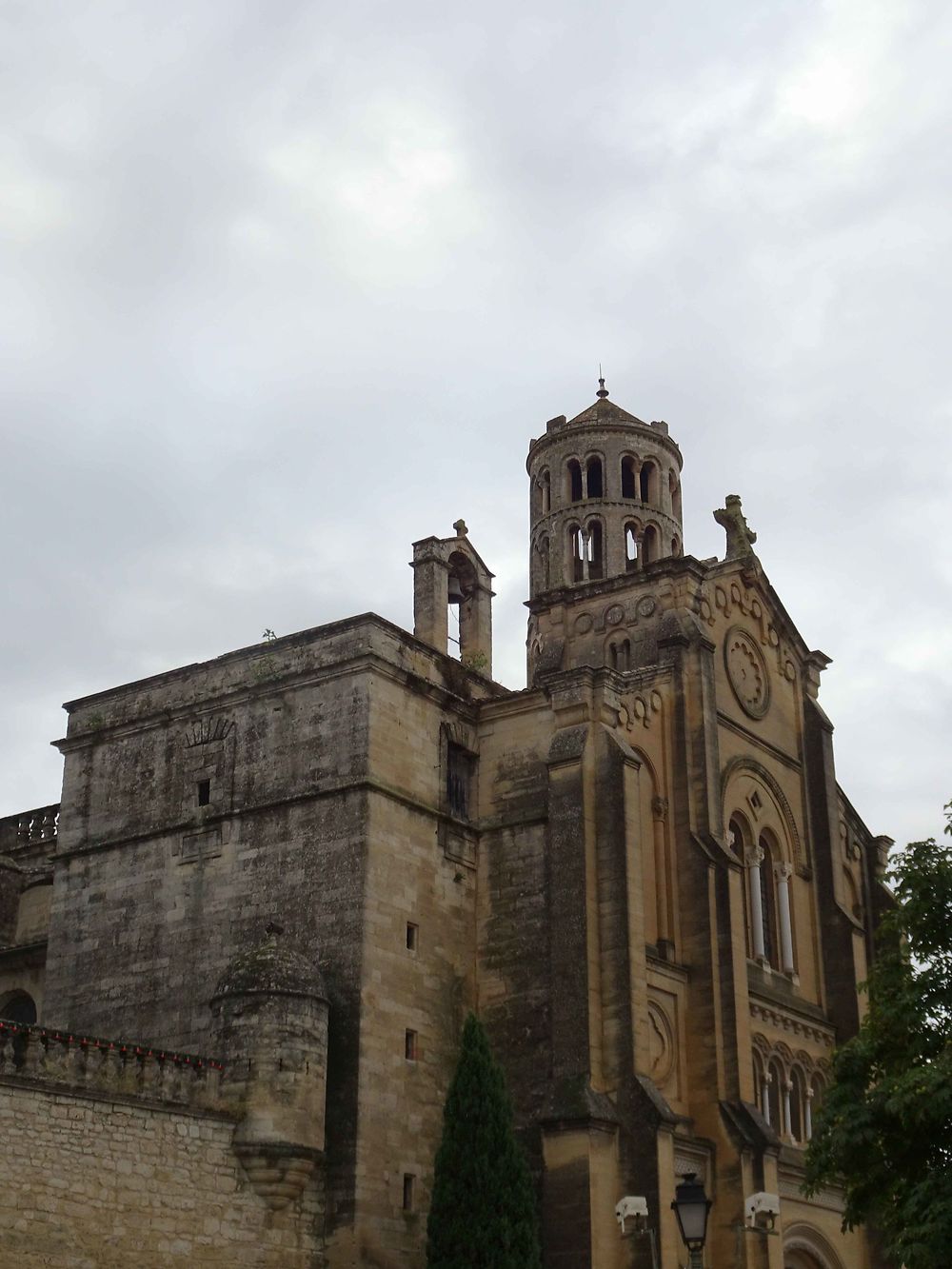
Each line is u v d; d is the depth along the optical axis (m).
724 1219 49.84
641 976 49.41
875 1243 57.44
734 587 62.81
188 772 53.81
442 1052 49.72
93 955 53.38
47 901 60.62
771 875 61.03
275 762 51.91
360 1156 45.66
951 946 38.22
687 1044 52.34
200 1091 43.16
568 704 53.03
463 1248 42.78
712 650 58.22
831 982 61.47
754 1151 50.34
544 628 61.91
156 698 55.66
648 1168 46.69
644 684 55.78
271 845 50.84
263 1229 43.00
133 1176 39.81
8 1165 36.81
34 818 65.12
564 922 50.12
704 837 54.81
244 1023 44.44
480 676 56.56
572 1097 47.50
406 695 52.41
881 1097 36.75
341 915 48.56
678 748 56.22
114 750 55.91
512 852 52.78
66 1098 38.69
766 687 63.44
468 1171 43.50
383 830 49.75
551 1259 46.09
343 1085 46.44
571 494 70.69
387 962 48.56
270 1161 42.97
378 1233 45.53
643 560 69.06
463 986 51.31
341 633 52.06
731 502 65.44
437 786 52.69
